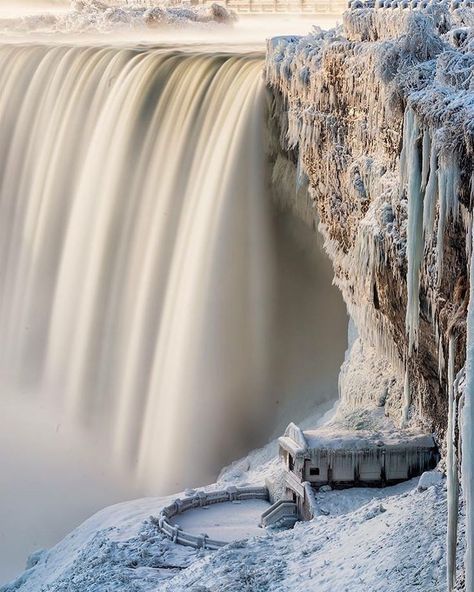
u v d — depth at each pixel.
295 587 49.16
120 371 88.81
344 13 72.88
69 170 98.81
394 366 64.38
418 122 46.47
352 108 67.06
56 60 104.75
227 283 82.00
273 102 79.81
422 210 47.53
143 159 90.12
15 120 106.44
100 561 60.16
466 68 46.38
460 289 43.94
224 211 81.31
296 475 63.00
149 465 83.62
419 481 57.44
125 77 95.38
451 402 41.38
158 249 86.88
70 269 95.56
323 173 72.44
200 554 59.69
